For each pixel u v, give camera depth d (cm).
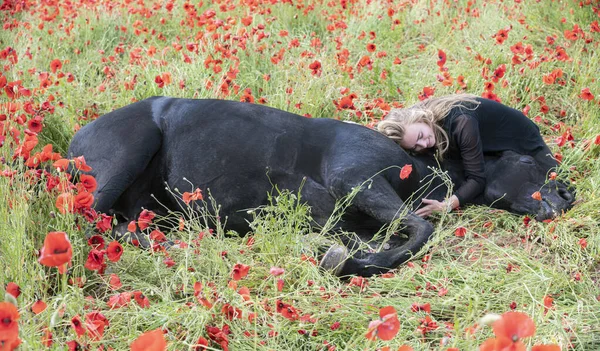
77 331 330
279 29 996
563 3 937
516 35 898
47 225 460
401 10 1045
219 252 462
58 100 724
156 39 984
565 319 401
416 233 494
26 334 354
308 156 531
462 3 1059
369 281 461
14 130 522
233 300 396
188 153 539
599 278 479
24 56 848
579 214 549
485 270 478
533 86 756
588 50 816
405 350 277
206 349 371
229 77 713
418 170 550
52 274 434
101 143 548
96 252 405
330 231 533
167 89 741
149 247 485
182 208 545
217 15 1033
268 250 480
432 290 453
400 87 821
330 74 779
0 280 400
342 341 392
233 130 537
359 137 530
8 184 463
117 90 805
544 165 582
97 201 523
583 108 729
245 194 530
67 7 1028
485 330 394
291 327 397
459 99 582
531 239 536
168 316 388
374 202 504
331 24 969
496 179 568
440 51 688
